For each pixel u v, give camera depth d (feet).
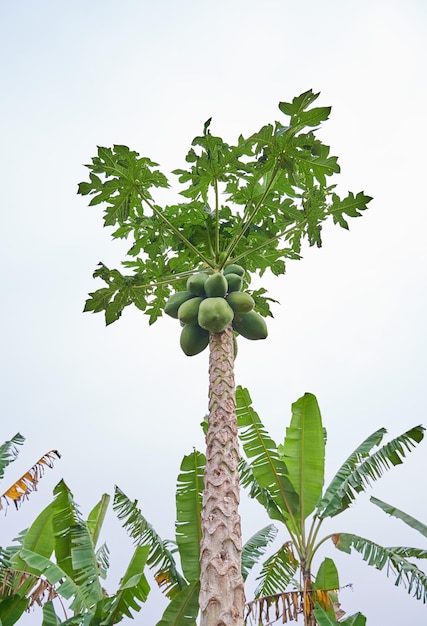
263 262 26.18
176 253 25.41
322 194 23.07
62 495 22.02
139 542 21.24
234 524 15.65
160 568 20.99
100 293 23.90
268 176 24.40
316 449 24.52
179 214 24.68
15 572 20.21
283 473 23.88
